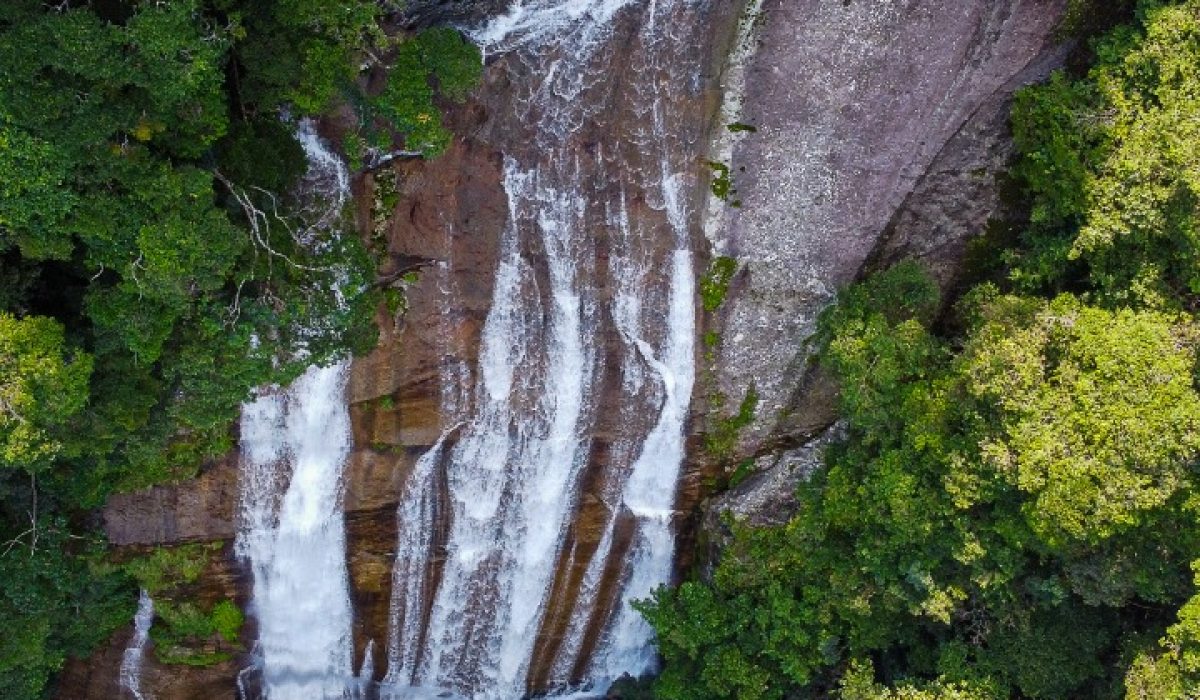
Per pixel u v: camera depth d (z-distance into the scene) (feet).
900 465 72.28
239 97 59.88
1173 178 61.67
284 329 69.31
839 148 75.82
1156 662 64.44
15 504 71.00
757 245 80.18
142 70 48.57
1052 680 71.26
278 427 78.84
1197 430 56.85
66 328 61.98
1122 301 66.54
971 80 72.02
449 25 66.85
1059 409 61.98
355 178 70.38
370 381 78.33
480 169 72.90
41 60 46.34
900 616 80.69
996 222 78.28
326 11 54.44
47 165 48.91
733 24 71.46
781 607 81.56
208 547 82.53
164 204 53.93
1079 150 67.46
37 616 72.79
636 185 77.00
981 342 68.49
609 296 81.30
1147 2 64.59
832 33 71.41
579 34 69.77
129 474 74.74
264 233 64.39
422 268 75.46
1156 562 63.82
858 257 80.69
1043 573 71.92
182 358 63.36
